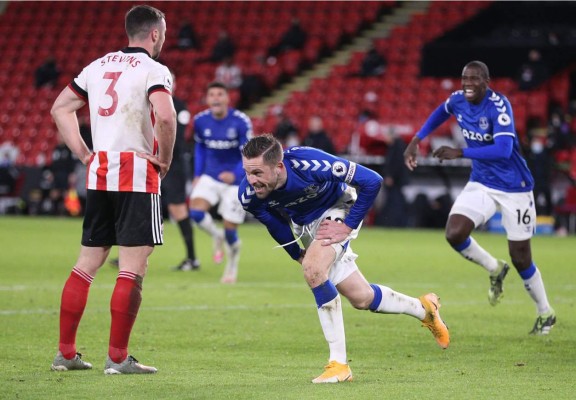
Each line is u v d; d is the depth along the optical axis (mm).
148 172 18609
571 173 70000
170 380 17688
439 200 70125
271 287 35125
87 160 19156
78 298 18828
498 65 83312
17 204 76562
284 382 17625
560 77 81188
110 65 18844
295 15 93312
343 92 82188
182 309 28875
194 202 39688
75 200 74125
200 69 88000
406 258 47438
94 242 19062
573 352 22000
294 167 17953
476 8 89938
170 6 96875
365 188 18031
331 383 17469
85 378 17828
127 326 18422
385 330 25234
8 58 95188
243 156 17516
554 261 46625
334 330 17953
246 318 27219
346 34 91438
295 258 19375
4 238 54344
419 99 79562
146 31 19031
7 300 29891
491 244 56500
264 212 18656
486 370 19375
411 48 86688
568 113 77125
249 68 87500
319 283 17953
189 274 39156
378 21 92750
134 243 18562
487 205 26109
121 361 18484
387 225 69812
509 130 25188
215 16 94750
